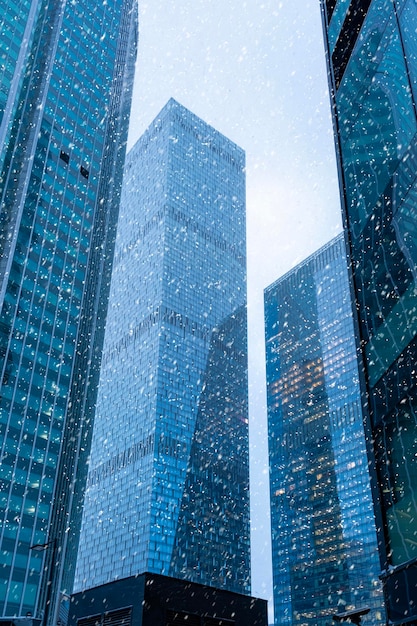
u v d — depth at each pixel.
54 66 125.00
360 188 27.97
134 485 163.12
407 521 18.89
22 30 114.50
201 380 187.50
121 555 154.88
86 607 22.88
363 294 25.83
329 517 184.62
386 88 26.31
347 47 32.81
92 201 122.88
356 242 27.55
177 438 170.12
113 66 144.88
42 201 110.12
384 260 24.02
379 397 22.61
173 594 21.33
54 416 97.12
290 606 184.12
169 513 156.75
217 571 162.25
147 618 20.14
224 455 183.75
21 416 91.94
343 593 167.50
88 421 163.25
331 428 199.62
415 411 19.45
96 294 157.88
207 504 169.38
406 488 19.34
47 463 92.62
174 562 151.00
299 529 194.75
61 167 117.69
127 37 195.12
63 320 105.88
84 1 141.62
